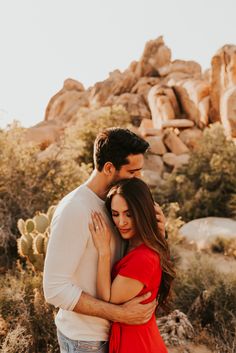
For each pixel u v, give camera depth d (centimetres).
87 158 1437
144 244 218
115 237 230
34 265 494
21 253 494
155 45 3100
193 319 493
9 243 709
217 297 492
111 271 228
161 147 1731
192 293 523
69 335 222
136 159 220
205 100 1953
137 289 211
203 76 2762
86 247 213
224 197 1151
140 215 214
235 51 1795
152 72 2978
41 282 466
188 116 2091
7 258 661
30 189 799
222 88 1870
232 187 1156
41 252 477
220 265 780
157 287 224
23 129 885
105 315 208
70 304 204
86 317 218
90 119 1603
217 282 517
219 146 1289
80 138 1468
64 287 203
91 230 211
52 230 208
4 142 834
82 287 216
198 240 921
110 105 2639
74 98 3109
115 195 216
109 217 226
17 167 813
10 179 791
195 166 1286
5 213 741
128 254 216
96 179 225
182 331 447
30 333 404
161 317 467
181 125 1941
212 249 888
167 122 1948
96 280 217
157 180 1450
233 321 462
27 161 838
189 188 1241
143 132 1802
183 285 535
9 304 432
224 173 1181
